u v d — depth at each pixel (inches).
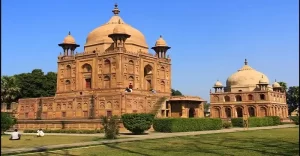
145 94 2144.4
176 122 1556.3
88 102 2130.9
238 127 2094.0
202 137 1195.3
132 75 2190.0
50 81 3070.9
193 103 2294.5
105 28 2426.2
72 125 1728.6
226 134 1359.5
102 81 2181.3
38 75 3031.5
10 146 885.2
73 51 2459.4
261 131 1581.0
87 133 1510.8
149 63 2332.7
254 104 2960.1
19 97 2935.5
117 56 2121.1
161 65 2433.6
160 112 2140.7
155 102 2214.6
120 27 2160.4
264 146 849.5
